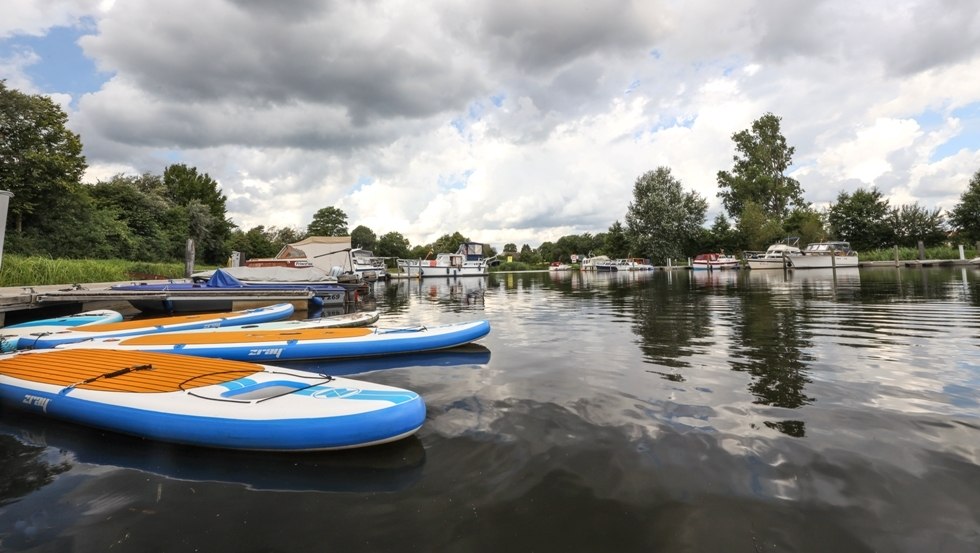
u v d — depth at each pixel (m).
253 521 2.35
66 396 3.62
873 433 3.26
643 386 4.55
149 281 14.40
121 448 3.22
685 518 2.30
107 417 3.40
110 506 2.50
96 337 6.38
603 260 48.28
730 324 8.33
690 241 48.03
